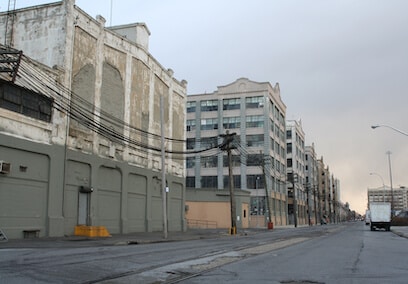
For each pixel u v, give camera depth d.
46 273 11.04
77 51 31.41
